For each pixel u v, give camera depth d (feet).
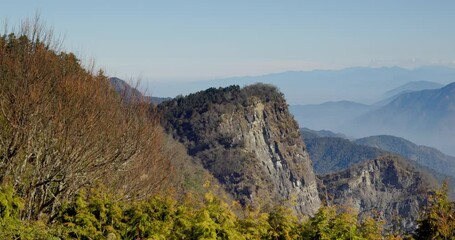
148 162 69.10
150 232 31.14
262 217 31.50
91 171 46.62
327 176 488.44
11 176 39.47
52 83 45.21
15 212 30.25
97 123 47.16
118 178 59.52
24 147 41.60
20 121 40.88
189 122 349.00
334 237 31.04
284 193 391.04
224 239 28.40
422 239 36.06
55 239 30.09
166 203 33.27
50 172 42.34
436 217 35.27
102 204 32.78
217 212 29.86
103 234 31.94
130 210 33.35
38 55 46.83
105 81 57.47
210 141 339.77
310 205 412.57
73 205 34.50
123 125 55.88
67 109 43.11
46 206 41.19
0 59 43.78
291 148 423.64
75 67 51.70
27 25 49.47
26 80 41.52
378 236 32.96
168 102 373.61
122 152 54.29
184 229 29.37
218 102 378.94
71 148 42.60
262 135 397.60
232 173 315.58
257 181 315.37
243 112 383.65
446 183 37.27
